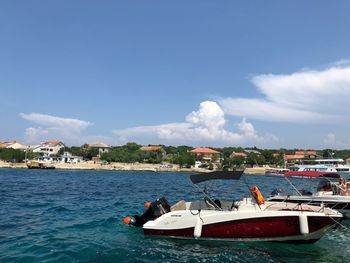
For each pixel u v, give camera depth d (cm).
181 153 12662
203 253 990
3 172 6938
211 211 1109
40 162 10156
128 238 1141
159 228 1148
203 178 1201
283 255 994
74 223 1381
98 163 10762
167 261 920
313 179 1880
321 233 1075
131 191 3036
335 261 958
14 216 1521
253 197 1186
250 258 959
